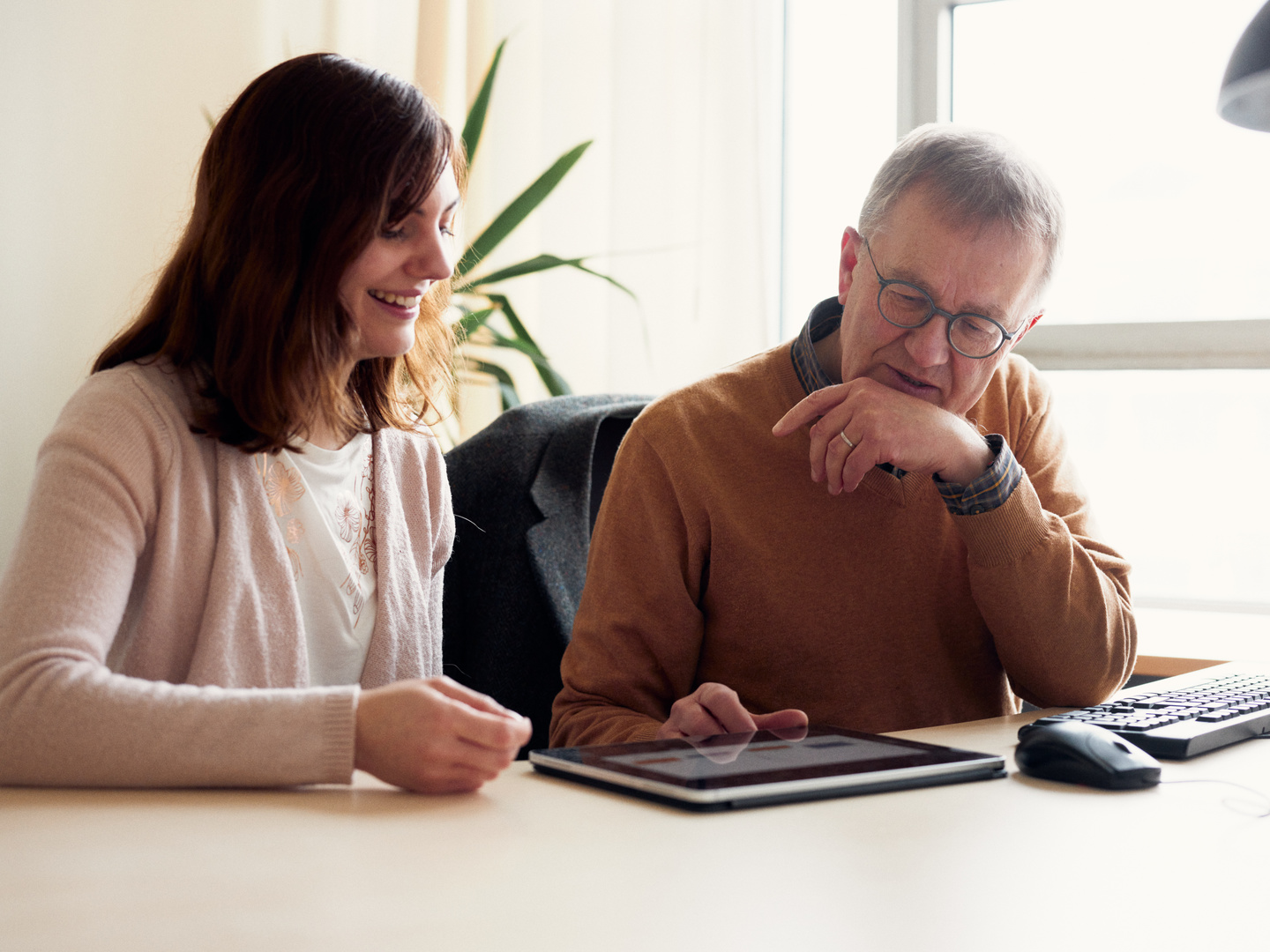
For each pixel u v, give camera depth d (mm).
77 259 2416
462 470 1522
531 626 1443
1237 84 1057
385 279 1042
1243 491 2295
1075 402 2408
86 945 457
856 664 1248
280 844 610
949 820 687
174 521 953
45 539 849
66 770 729
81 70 2408
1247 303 2303
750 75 2408
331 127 996
